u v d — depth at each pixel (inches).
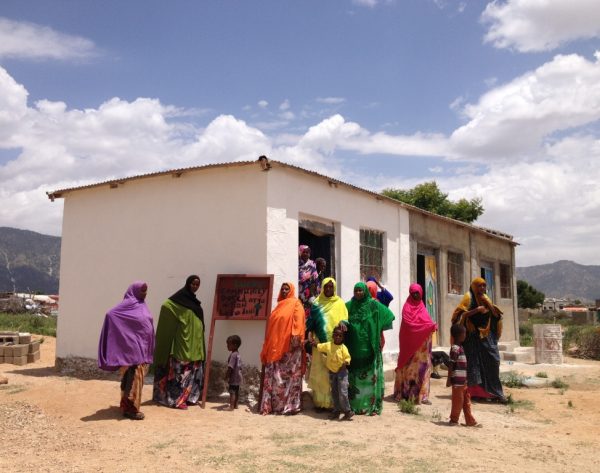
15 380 381.7
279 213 352.2
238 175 353.4
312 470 205.3
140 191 396.8
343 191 430.3
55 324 995.9
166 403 310.7
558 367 546.9
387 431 270.1
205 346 350.0
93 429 255.0
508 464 222.1
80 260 425.1
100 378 398.0
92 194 423.5
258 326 333.1
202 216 365.1
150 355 286.2
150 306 382.6
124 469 201.6
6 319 1018.1
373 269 480.1
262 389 309.6
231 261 350.0
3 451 219.0
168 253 378.0
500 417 318.3
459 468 213.3
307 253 375.6
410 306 359.3
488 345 364.5
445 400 365.7
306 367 348.8
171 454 220.7
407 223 540.7
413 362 352.2
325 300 321.1
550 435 277.9
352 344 314.3
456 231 658.2
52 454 217.9
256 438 248.2
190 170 364.5
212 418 286.2
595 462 230.4
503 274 818.2
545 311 2070.6
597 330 705.0
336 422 287.9
